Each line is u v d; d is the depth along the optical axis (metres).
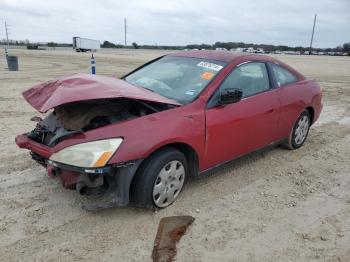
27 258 3.06
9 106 8.81
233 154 4.59
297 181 4.83
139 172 3.59
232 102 4.18
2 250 3.14
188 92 4.26
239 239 3.46
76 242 3.30
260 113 4.78
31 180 4.46
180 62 4.95
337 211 4.08
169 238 3.42
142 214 3.79
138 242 3.34
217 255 3.22
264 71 5.10
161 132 3.61
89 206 3.55
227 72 4.48
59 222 3.58
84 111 3.83
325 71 25.47
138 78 4.92
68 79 4.01
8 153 5.35
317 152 6.04
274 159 5.58
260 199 4.27
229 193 4.38
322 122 8.30
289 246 3.39
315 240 3.51
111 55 44.97
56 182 4.41
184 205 4.02
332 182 4.87
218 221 3.75
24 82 13.62
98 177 3.42
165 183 3.79
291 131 5.73
